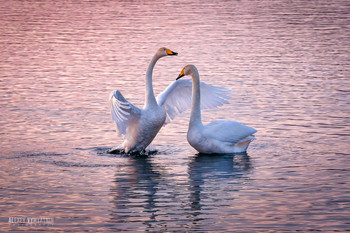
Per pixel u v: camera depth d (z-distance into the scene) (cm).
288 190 1210
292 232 1009
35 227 1034
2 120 1809
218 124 1530
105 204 1140
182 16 4606
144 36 3716
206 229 1023
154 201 1155
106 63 2888
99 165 1402
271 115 1872
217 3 5478
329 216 1074
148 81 1525
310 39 3566
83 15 4694
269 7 5138
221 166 1389
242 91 2241
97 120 1830
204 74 2588
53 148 1534
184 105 1672
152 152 1528
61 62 2917
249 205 1130
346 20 4319
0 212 1100
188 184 1256
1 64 2856
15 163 1402
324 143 1555
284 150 1506
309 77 2506
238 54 3103
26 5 5347
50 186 1243
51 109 1964
